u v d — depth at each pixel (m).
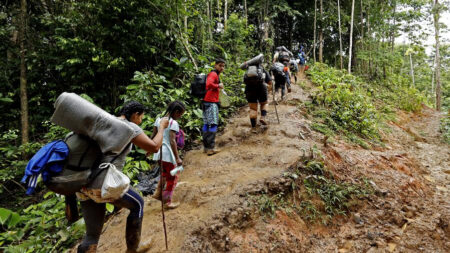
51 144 1.84
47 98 7.77
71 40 6.47
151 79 6.23
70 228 3.46
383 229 2.84
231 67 9.69
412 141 6.80
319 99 7.04
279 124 5.32
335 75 10.99
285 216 2.79
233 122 6.35
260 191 3.01
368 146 5.16
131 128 1.86
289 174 3.26
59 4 7.97
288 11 17.44
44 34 7.63
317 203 3.05
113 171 1.88
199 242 2.44
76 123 1.82
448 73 26.30
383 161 4.35
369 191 3.39
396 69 20.67
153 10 7.14
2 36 7.50
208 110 4.70
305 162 3.55
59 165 1.81
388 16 16.16
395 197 3.39
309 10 20.14
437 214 3.15
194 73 7.39
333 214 2.98
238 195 2.98
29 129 7.52
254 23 19.62
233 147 4.88
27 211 4.00
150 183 4.17
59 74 7.48
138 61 7.38
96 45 6.93
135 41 6.80
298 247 2.52
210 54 9.48
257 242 2.47
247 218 2.69
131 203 2.16
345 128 5.80
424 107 12.88
